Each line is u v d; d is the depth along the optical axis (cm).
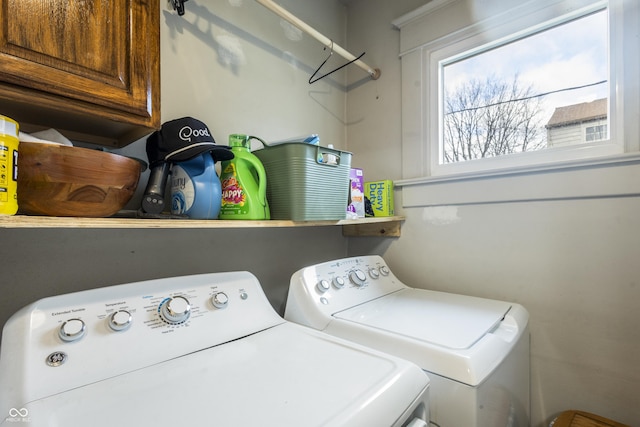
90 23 68
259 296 99
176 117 117
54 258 91
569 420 105
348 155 126
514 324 104
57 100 65
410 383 65
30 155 60
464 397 72
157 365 69
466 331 92
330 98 185
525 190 127
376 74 180
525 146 135
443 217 151
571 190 117
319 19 179
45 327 63
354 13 193
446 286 149
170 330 76
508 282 131
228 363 71
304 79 169
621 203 108
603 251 111
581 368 115
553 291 121
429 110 160
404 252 165
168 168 95
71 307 68
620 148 112
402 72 169
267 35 151
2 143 54
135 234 107
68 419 51
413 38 164
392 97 175
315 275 119
